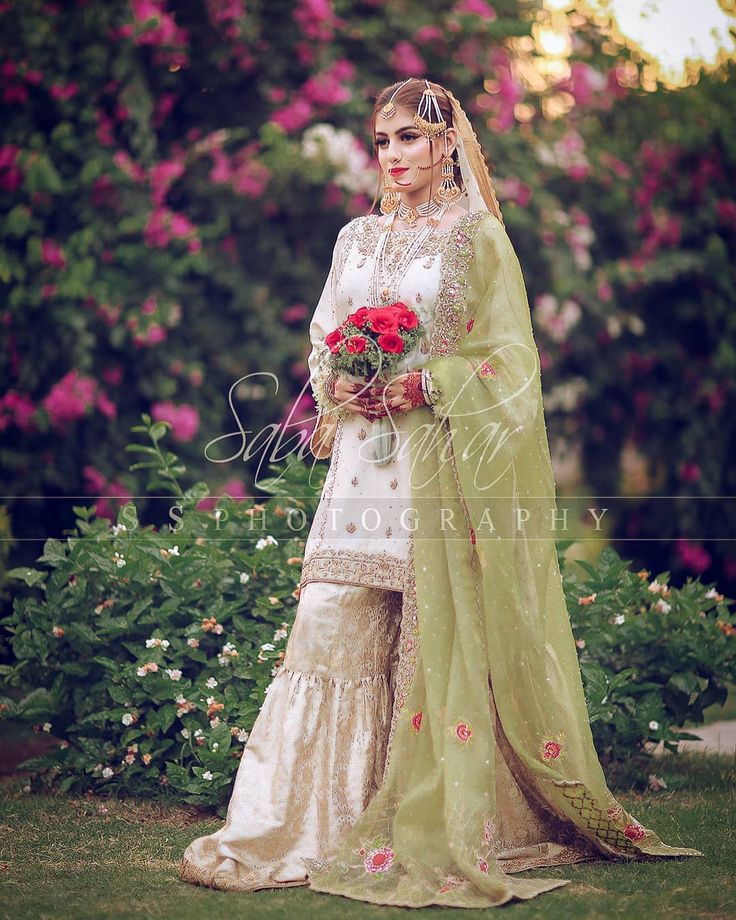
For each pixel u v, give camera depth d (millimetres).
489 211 4340
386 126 4285
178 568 5266
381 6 8406
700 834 4516
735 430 9352
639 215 9016
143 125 7707
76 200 7555
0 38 7422
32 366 7406
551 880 3834
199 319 8039
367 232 4383
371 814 3852
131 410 7805
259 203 8141
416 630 3977
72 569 5398
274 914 3479
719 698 5617
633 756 5500
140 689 5066
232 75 8227
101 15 7582
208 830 4582
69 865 4070
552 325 9008
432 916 3475
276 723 4055
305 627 4082
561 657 4180
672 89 9320
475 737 3834
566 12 9188
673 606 5715
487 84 8578
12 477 7492
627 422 9469
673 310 9234
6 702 5207
